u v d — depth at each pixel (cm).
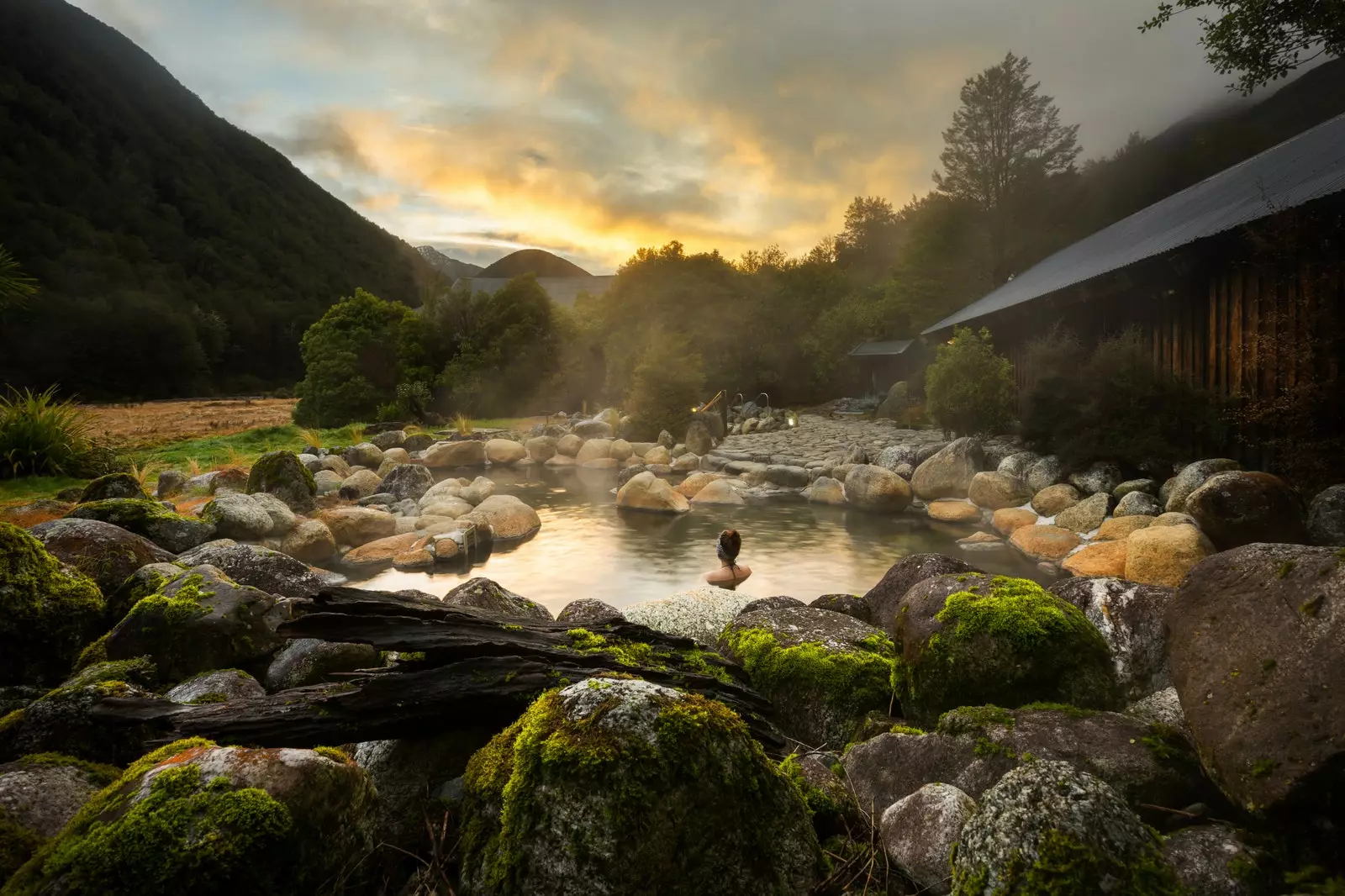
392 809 269
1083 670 320
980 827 208
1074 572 774
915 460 1402
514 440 2155
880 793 290
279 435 2166
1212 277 1120
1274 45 1106
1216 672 240
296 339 9169
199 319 8094
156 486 1227
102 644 401
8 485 1085
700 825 207
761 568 851
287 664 383
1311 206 802
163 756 232
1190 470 877
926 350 3484
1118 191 4394
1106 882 185
